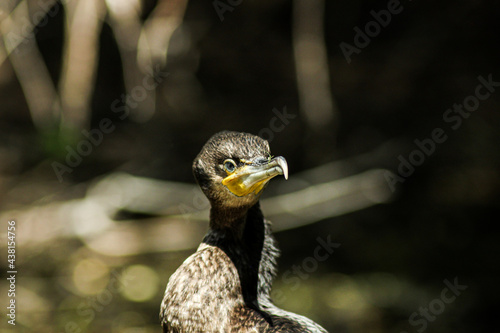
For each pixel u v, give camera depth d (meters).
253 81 14.43
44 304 10.44
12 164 14.10
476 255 11.54
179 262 11.94
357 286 11.05
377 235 12.46
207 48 14.25
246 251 5.11
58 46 14.60
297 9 12.16
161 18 11.26
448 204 12.62
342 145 13.54
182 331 4.71
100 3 10.11
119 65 14.69
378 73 13.80
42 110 13.84
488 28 13.12
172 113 14.09
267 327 4.59
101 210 12.92
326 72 12.19
